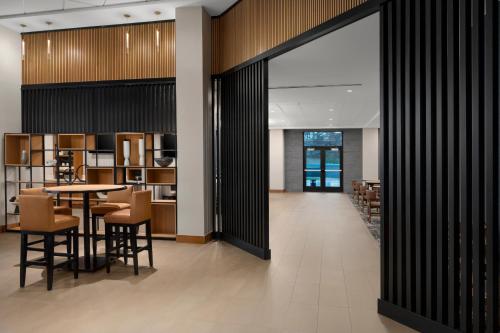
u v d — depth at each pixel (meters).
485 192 2.78
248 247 6.09
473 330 2.87
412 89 3.34
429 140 3.16
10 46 7.59
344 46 6.20
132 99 7.25
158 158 6.89
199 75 6.65
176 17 6.71
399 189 3.47
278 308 3.81
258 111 5.77
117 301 3.99
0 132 7.41
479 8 2.78
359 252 6.21
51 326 3.38
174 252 6.09
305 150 20.05
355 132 19.62
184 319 3.54
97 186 5.42
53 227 4.37
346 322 3.49
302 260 5.68
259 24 5.73
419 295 3.28
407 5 3.35
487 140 2.74
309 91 9.91
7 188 7.68
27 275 4.88
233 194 6.66
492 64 2.70
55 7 6.63
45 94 7.72
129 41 7.25
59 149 7.18
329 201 14.66
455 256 2.99
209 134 6.95
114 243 6.36
